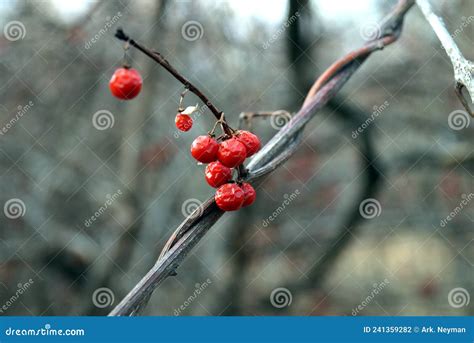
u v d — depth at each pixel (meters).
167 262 0.26
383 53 0.76
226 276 0.79
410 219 0.81
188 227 0.27
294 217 0.82
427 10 0.30
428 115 0.77
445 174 0.80
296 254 0.82
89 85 0.75
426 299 0.84
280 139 0.30
